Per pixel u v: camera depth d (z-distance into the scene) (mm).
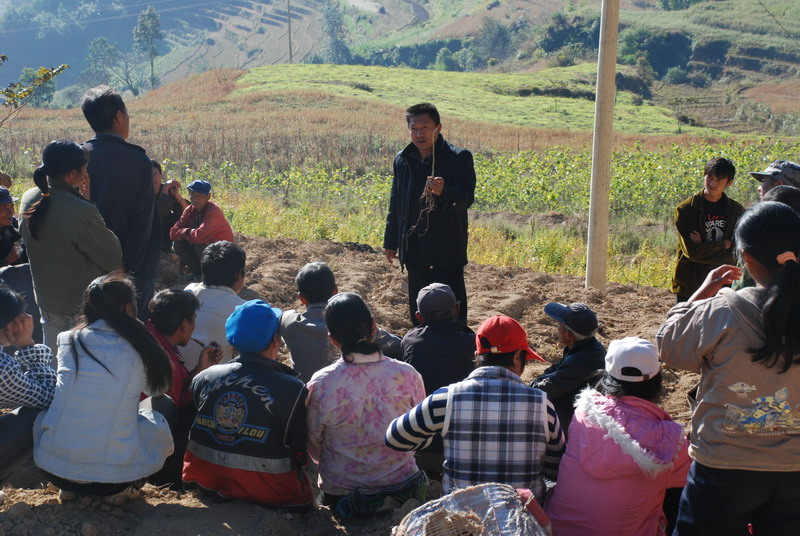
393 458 4156
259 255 10008
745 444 2869
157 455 3922
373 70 95188
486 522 2916
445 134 53031
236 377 4059
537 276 9836
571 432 3352
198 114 60562
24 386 3695
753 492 2900
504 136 54219
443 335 4594
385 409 4059
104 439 3705
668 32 158750
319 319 4871
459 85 87688
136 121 56969
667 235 16281
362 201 21469
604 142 9047
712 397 2914
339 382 4035
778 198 4000
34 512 3740
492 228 16484
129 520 3816
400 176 5895
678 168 23953
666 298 9109
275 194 23391
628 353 3256
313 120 54875
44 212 4746
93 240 4781
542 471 3564
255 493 4035
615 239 15906
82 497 3834
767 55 149375
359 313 4055
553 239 13570
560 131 57938
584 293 9062
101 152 5262
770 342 2740
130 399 3777
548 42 178375
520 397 3400
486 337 3516
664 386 6141
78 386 3715
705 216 5832
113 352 3766
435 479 4867
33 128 50094
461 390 3439
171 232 8039
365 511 4031
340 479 4145
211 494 4125
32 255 4867
